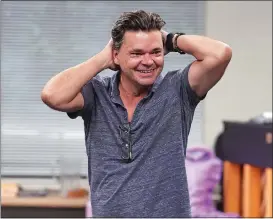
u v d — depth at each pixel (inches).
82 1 436.5
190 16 434.3
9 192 406.6
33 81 438.9
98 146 174.9
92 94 176.4
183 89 174.4
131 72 166.9
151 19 165.0
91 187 179.8
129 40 164.2
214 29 431.5
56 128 439.8
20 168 438.9
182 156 172.1
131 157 170.4
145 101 172.7
